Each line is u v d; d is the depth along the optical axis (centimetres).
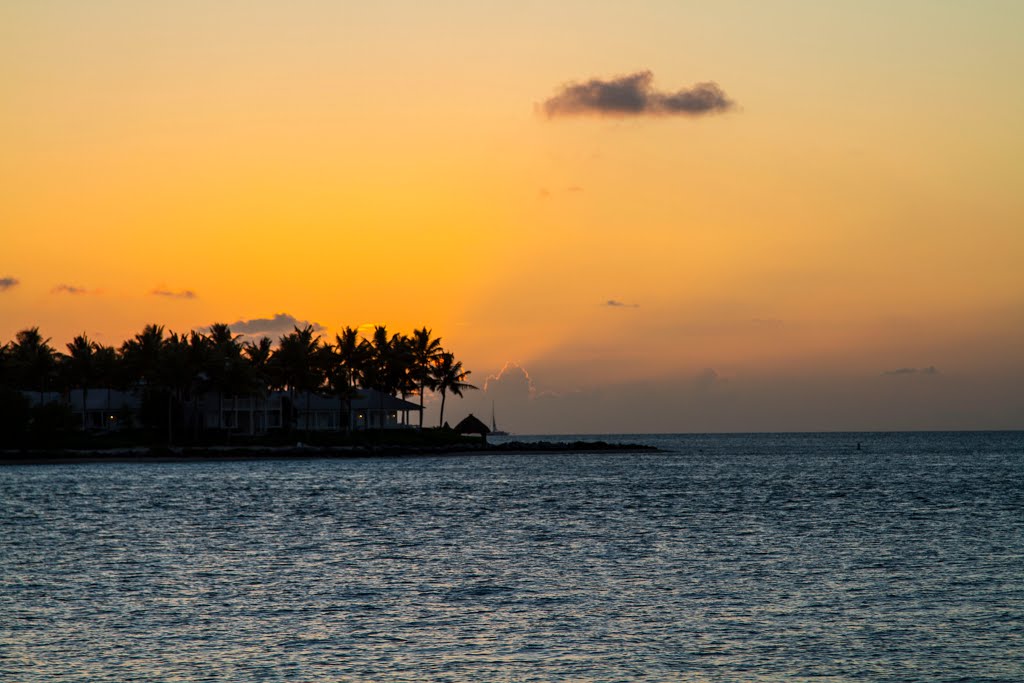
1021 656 3797
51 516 8975
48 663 3750
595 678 3572
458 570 5828
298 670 3666
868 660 3762
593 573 5678
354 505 10162
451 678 3578
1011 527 7794
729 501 10594
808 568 5753
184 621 4422
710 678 3566
